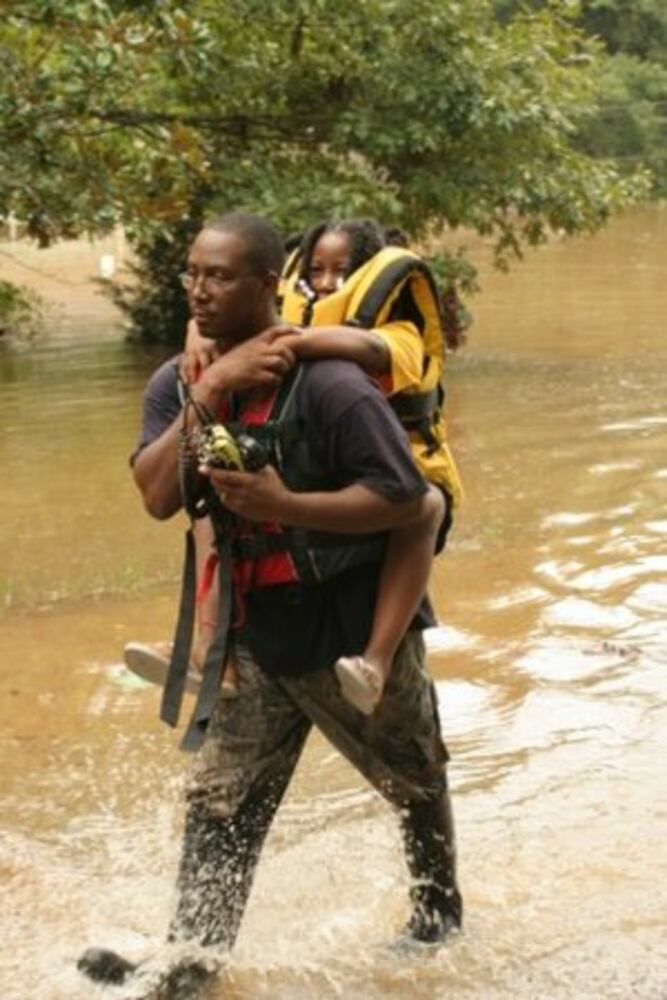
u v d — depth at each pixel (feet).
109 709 27.58
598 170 72.23
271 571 17.13
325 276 19.30
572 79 71.46
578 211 71.61
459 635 31.14
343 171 68.44
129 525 41.52
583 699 27.58
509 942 19.30
